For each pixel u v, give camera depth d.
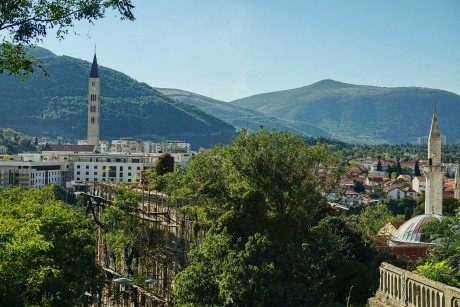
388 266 32.31
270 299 50.00
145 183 99.50
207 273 51.62
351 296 52.34
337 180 66.38
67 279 57.06
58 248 56.47
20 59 30.83
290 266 53.62
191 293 51.38
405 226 84.25
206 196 61.91
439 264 43.69
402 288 30.50
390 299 31.66
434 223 58.16
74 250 58.75
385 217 139.88
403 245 78.50
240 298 49.28
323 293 53.78
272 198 60.66
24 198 75.38
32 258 48.38
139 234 75.38
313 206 64.12
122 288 73.50
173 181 77.00
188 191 66.06
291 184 62.00
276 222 55.16
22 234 45.75
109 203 87.38
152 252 71.81
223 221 55.16
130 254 74.50
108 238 74.69
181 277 52.50
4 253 43.22
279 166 62.22
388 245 78.06
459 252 49.47
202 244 54.56
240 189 62.16
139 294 75.38
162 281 70.06
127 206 74.12
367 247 64.19
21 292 49.91
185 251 65.44
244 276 49.34
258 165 61.69
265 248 51.88
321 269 54.69
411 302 29.72
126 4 30.77
